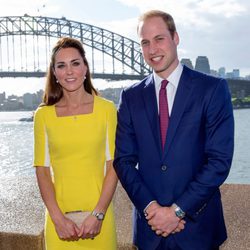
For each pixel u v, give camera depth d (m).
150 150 2.30
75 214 2.48
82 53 2.56
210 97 2.23
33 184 4.43
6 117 140.38
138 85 2.46
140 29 2.33
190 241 2.26
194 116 2.23
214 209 2.31
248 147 40.03
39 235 3.04
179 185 2.23
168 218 2.16
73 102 2.56
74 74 2.49
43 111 2.59
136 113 2.37
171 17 2.33
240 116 71.88
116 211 3.58
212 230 2.30
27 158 43.12
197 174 2.18
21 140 61.69
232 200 3.73
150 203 2.22
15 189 4.25
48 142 2.58
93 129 2.53
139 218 2.39
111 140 2.57
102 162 2.58
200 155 2.24
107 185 2.53
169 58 2.28
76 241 2.51
